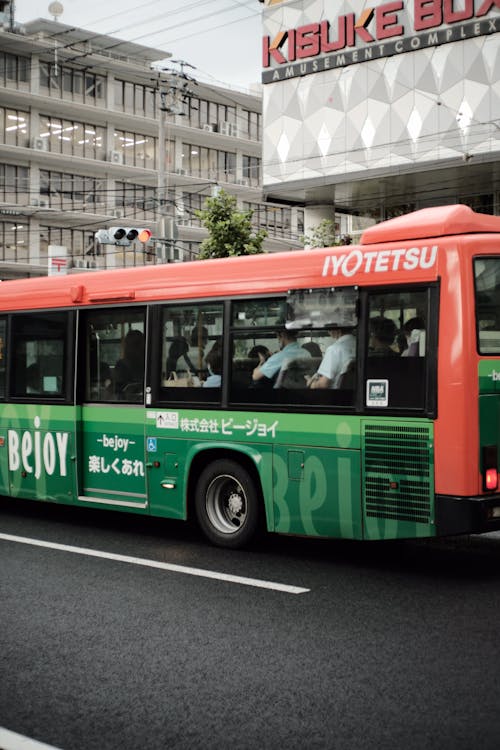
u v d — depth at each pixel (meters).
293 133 37.22
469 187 36.19
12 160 53.50
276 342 7.62
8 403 9.94
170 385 8.40
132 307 8.78
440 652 4.91
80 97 56.38
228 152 65.56
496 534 8.79
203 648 5.04
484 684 4.38
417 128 33.44
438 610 5.82
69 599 6.18
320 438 7.23
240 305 7.91
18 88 53.53
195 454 8.16
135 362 8.75
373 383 6.92
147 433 8.56
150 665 4.76
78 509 10.84
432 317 6.60
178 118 61.47
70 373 9.25
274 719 3.98
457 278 6.49
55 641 5.21
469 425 6.38
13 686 4.46
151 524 9.60
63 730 3.90
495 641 5.11
